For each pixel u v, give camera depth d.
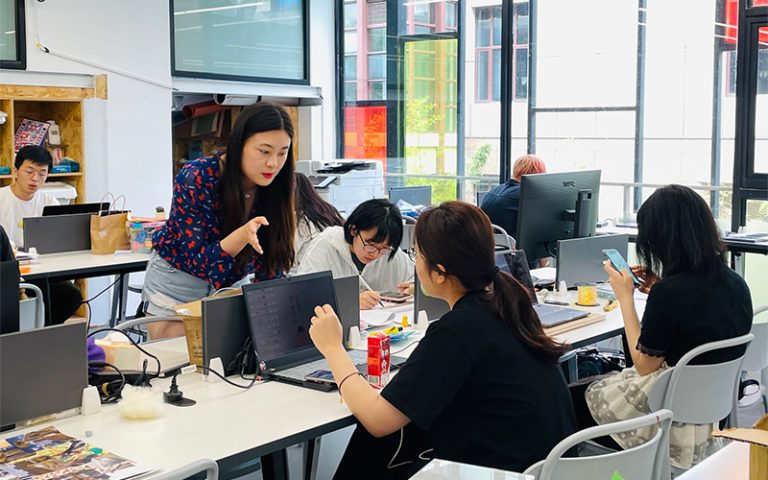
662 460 2.16
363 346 2.89
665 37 5.88
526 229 3.97
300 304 2.66
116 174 6.50
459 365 2.00
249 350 2.54
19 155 5.26
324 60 8.01
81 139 6.18
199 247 2.88
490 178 7.00
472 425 2.03
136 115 6.57
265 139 2.78
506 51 6.71
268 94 7.56
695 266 2.71
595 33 6.23
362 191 6.86
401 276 3.84
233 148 2.81
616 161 6.23
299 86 7.83
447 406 2.05
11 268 2.23
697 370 2.70
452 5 7.08
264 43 7.54
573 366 3.64
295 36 7.79
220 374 2.47
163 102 6.72
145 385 2.40
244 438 2.01
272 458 2.40
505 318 2.08
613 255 3.34
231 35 7.28
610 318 3.51
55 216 4.87
